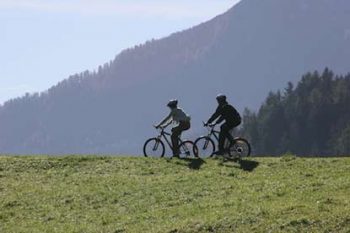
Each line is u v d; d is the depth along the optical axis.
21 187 43.53
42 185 44.03
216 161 48.72
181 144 51.84
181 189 40.22
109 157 51.97
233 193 38.12
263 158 49.06
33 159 51.84
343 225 28.94
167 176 44.44
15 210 38.16
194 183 41.66
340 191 35.56
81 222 34.72
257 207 33.09
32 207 38.56
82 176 46.12
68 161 50.84
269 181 40.47
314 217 30.08
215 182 41.44
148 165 48.59
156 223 32.78
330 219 29.64
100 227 33.25
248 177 42.59
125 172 46.66
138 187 41.47
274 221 30.27
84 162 50.50
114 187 41.94
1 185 44.41
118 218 34.91
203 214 33.28
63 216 36.31
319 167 44.53
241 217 31.42
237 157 49.97
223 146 50.25
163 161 49.75
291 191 36.97
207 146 51.44
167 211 35.19
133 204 37.62
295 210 31.59
